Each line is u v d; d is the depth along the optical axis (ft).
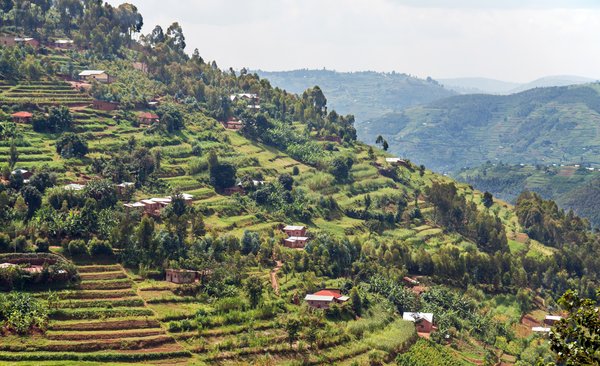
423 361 612.70
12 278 568.41
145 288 613.52
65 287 586.04
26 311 532.32
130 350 526.16
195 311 591.37
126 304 581.94
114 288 603.67
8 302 533.96
